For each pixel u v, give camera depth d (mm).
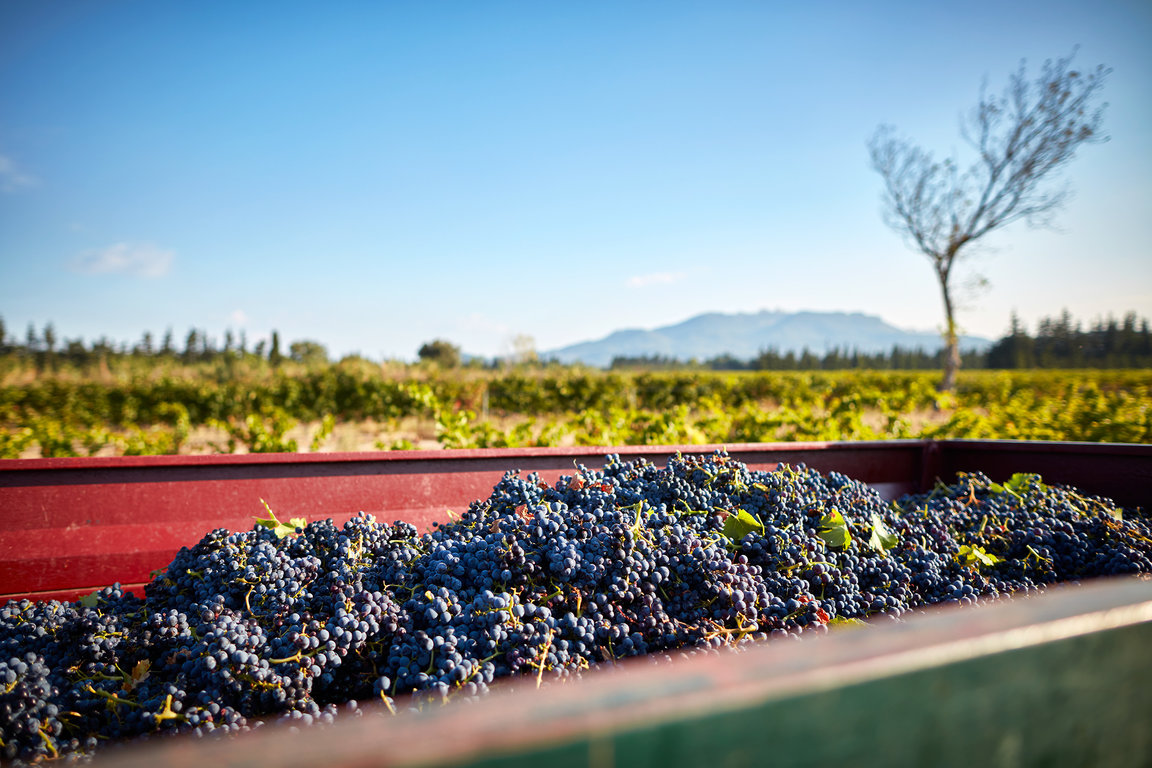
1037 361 80750
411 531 2566
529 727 488
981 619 670
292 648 1765
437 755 467
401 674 1709
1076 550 2705
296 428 15586
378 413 17156
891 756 612
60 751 1571
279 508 2879
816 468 3771
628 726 511
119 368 26250
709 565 2033
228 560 2158
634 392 19500
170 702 1636
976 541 2756
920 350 123062
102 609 2125
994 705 664
